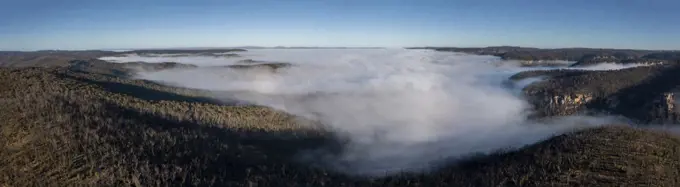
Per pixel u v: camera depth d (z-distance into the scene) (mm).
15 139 62031
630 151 75438
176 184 58625
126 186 54250
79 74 134500
